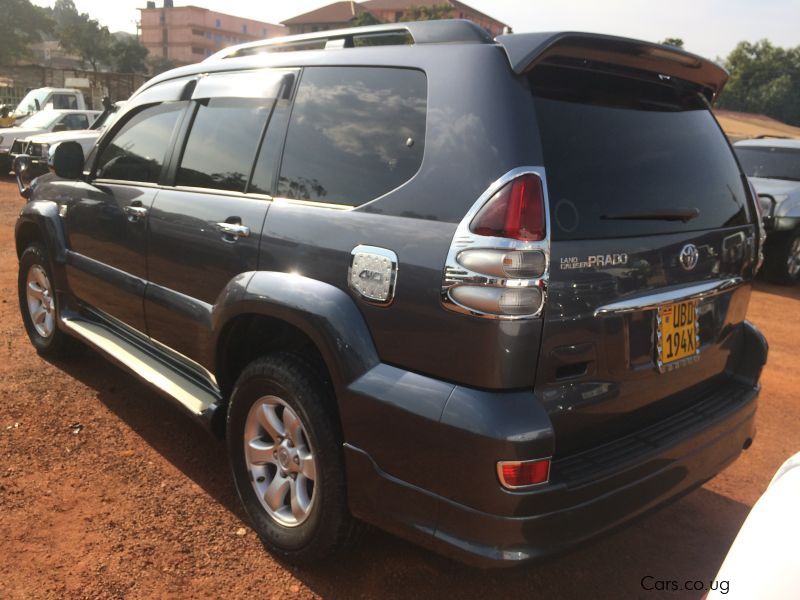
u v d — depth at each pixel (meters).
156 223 3.30
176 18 107.62
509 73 2.14
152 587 2.51
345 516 2.46
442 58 2.31
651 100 2.61
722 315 2.74
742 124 58.69
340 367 2.31
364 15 60.03
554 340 2.06
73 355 4.61
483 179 2.06
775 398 4.91
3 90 28.69
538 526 2.02
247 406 2.77
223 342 2.92
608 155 2.31
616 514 2.20
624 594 2.65
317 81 2.74
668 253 2.39
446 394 2.07
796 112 78.25
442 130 2.21
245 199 2.85
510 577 2.71
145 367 3.42
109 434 3.65
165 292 3.29
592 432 2.25
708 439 2.53
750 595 1.33
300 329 2.47
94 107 31.72
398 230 2.22
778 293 8.71
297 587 2.57
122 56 74.75
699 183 2.63
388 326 2.22
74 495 3.06
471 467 2.00
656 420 2.51
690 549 2.97
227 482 3.26
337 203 2.48
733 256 2.73
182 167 3.29
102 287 3.83
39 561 2.61
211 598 2.48
